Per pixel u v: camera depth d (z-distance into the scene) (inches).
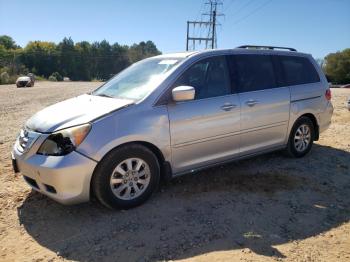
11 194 194.7
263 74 227.9
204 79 199.9
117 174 170.2
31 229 160.1
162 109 180.9
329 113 268.4
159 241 149.0
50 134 162.1
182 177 216.7
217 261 135.2
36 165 160.9
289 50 251.9
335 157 262.5
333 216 172.6
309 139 258.7
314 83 257.3
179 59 200.4
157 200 186.4
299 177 220.2
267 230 158.2
